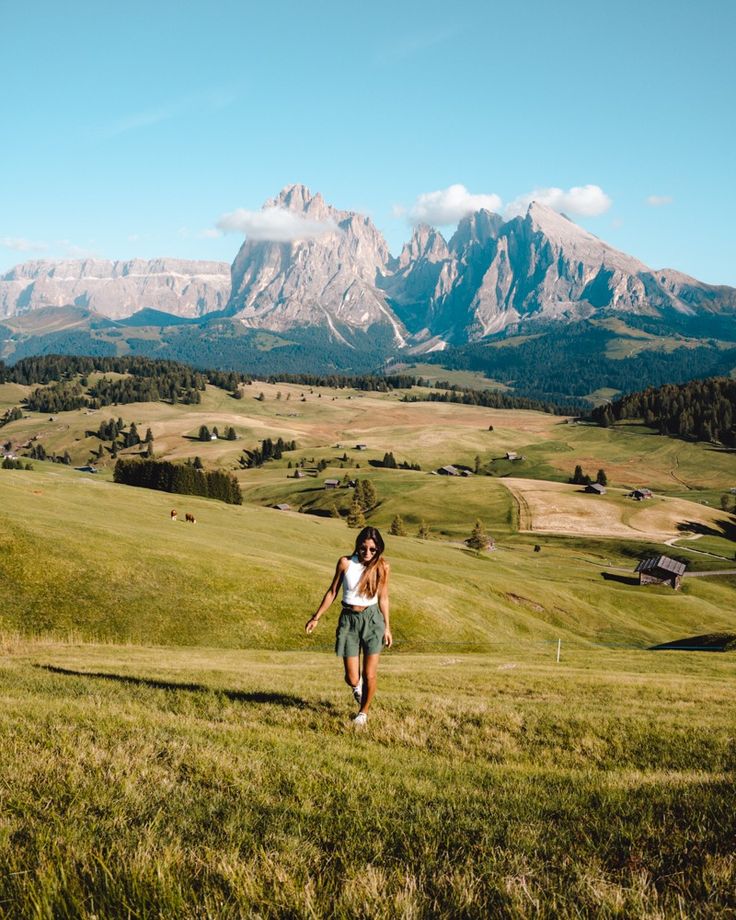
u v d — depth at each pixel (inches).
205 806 197.0
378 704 442.0
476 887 144.2
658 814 196.7
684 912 135.0
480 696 550.9
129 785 210.5
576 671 873.5
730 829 179.9
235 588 1817.2
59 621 1493.6
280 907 132.8
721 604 4534.9
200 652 1181.1
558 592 3289.9
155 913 130.2
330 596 372.8
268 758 260.8
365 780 235.8
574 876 151.2
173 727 310.5
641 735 387.2
